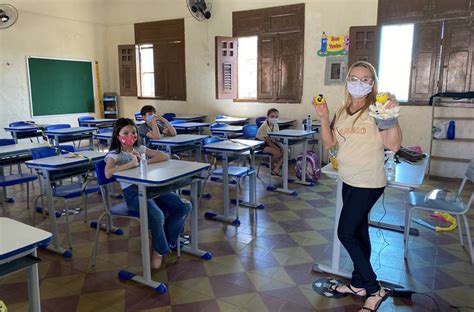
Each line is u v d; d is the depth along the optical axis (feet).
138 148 9.35
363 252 7.09
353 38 20.02
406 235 9.54
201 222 12.07
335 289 7.86
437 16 18.03
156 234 8.54
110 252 9.90
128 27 28.14
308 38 21.54
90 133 18.65
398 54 19.33
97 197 14.90
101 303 7.54
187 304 7.48
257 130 18.60
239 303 7.50
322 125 7.19
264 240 10.62
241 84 25.00
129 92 28.86
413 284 8.21
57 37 25.88
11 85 23.65
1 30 22.85
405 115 19.42
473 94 16.60
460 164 18.30
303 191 15.79
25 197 15.15
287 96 22.77
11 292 7.95
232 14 23.89
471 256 9.21
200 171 8.71
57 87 26.17
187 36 25.80
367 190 6.67
